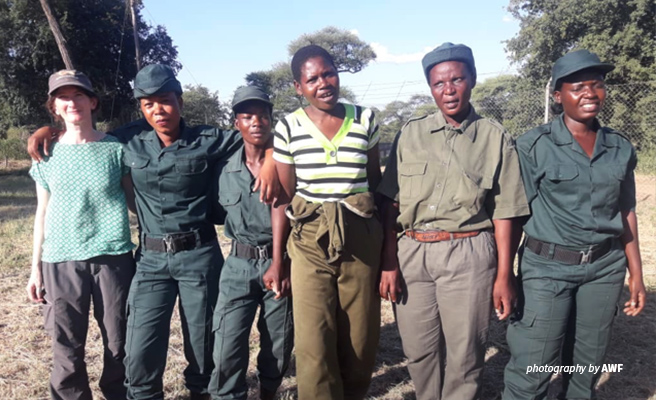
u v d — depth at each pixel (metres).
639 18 18.52
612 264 2.71
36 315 4.86
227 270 2.92
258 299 2.96
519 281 2.86
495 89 29.66
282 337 2.99
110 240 2.88
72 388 2.91
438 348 2.75
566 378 2.98
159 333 2.88
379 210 2.76
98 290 2.90
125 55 25.06
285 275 2.72
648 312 4.67
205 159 2.92
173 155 2.86
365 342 2.60
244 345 2.90
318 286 2.50
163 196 2.88
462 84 2.50
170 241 2.89
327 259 2.49
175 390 3.54
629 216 2.79
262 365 3.08
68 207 2.83
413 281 2.68
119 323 2.94
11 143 26.25
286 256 2.73
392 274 2.67
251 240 2.89
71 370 2.87
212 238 3.06
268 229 2.84
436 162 2.58
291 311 2.98
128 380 2.86
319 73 2.40
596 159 2.61
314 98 2.43
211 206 3.05
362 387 2.75
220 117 33.03
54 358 2.89
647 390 3.43
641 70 18.52
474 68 2.56
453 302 2.59
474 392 2.67
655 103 14.61
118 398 3.09
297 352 2.57
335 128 2.48
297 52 2.47
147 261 2.91
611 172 2.59
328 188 2.46
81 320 2.88
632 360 3.84
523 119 12.65
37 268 2.93
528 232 2.77
